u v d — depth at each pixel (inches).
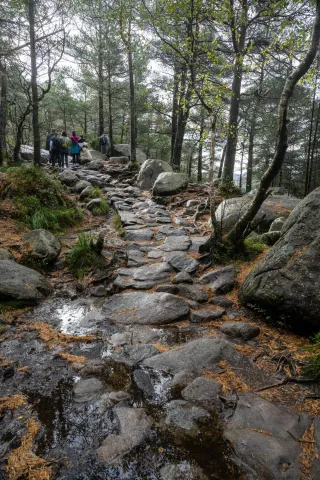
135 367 128.7
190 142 1000.2
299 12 280.1
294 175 1067.9
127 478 78.7
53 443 89.3
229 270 216.2
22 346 142.5
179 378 119.3
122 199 436.1
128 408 103.0
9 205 288.0
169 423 97.0
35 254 228.8
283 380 117.4
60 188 367.9
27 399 107.7
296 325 148.6
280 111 186.9
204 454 85.6
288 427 94.2
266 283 162.7
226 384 116.0
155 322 166.7
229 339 148.9
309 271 150.0
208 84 240.1
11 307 175.2
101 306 188.7
